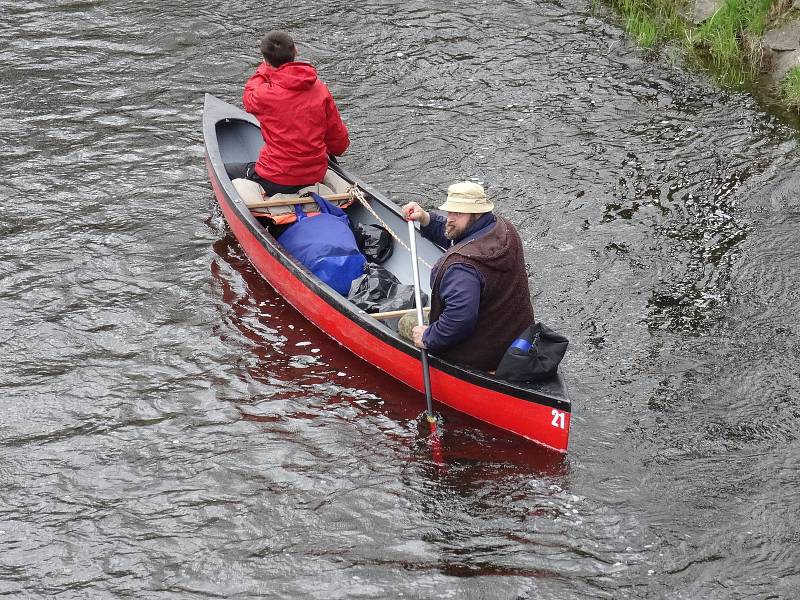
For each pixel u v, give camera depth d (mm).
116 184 21047
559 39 27016
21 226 19578
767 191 20609
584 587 11922
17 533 12898
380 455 14227
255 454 14250
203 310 17328
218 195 19047
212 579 12203
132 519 13125
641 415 14828
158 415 14992
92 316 17156
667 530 12727
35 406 15141
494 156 22125
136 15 28172
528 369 13695
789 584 11859
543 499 13320
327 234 16828
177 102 24203
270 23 27875
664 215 20031
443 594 11883
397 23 27875
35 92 24375
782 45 24984
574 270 18391
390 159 22031
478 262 13281
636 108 23859
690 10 27766
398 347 14945
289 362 16156
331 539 12781
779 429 14453
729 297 17516
